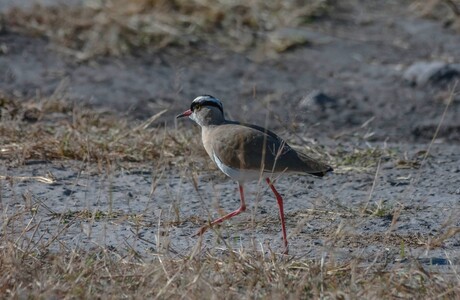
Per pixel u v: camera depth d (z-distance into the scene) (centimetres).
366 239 1084
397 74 1905
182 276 926
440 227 1120
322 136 1611
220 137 1102
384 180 1342
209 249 1010
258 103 1744
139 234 1095
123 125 1529
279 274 929
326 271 945
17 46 1905
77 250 1003
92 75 1822
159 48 1959
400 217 1170
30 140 1425
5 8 2072
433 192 1288
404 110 1744
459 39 2083
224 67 1911
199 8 2089
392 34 2100
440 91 1827
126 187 1278
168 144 1434
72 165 1362
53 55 1891
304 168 1068
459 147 1566
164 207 1199
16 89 1727
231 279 925
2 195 1218
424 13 2200
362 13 2198
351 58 1978
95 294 888
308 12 2150
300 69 1923
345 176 1363
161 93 1762
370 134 1603
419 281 934
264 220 1152
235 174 1094
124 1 2066
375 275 942
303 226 1134
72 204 1199
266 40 2028
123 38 1964
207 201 1231
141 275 923
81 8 2048
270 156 1067
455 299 889
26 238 1026
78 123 1496
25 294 882
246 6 2119
